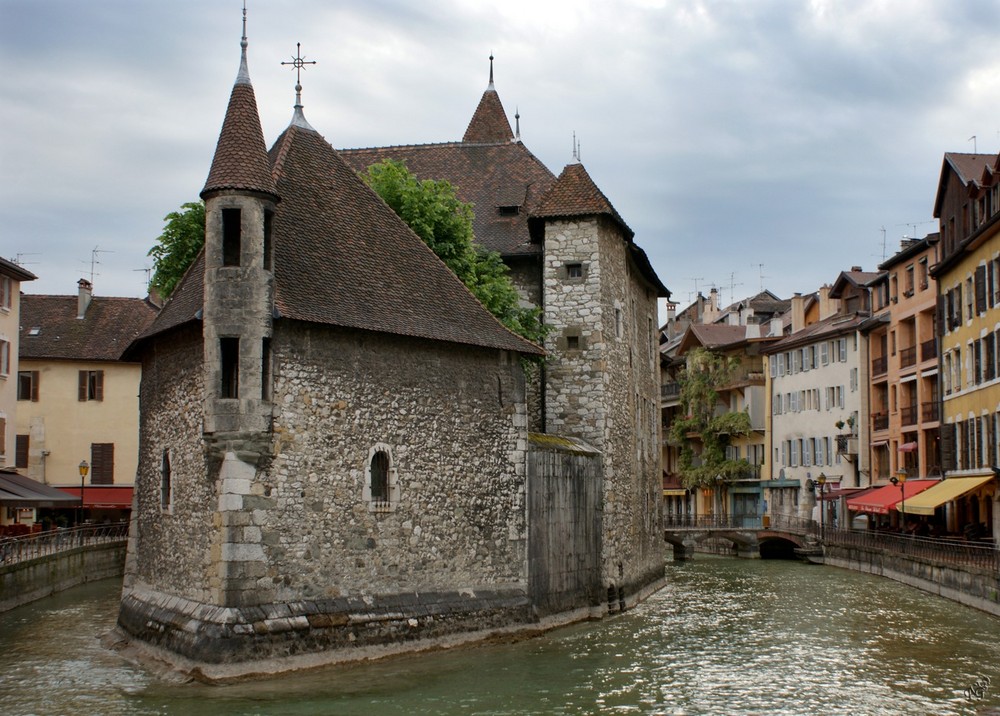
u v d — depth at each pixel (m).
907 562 42.03
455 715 19.02
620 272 33.59
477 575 25.67
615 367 32.53
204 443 22.09
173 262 30.19
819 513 63.72
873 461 58.59
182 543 23.12
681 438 79.75
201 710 18.89
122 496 55.19
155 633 22.97
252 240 21.77
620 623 29.50
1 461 45.28
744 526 64.69
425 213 30.39
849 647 26.23
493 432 26.45
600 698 20.52
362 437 23.45
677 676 22.56
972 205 41.47
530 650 25.02
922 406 50.31
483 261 32.44
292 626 21.55
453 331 25.64
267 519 21.59
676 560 58.19
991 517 40.34
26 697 19.97
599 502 30.77
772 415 70.94
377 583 23.45
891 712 19.58
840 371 62.31
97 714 18.70
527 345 27.30
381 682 21.23
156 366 25.56
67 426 55.44
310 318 22.28
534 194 36.09
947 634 28.31
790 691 21.28
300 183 25.17
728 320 87.19
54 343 56.03
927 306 50.53
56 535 38.31
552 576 28.08
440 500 24.95
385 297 24.80
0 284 45.31
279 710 18.95
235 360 22.17
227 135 22.28
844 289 64.88
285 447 21.98
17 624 28.83
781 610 33.31
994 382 38.34
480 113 44.00
